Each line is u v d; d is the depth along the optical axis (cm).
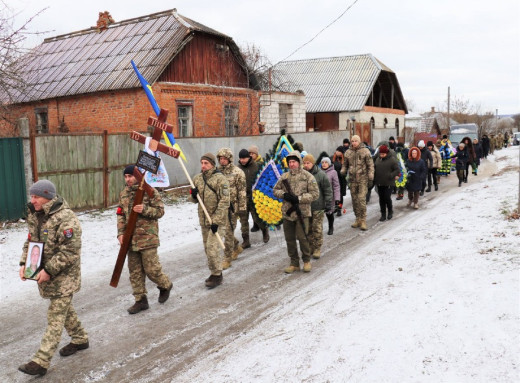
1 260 772
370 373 371
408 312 477
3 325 537
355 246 845
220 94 1945
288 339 456
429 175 1538
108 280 687
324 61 3628
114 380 411
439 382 345
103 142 1218
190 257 805
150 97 622
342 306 528
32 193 411
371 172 970
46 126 2016
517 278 528
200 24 1972
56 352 465
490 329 413
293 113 2386
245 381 386
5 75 1173
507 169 2142
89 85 1803
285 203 695
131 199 545
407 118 5250
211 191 635
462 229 836
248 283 662
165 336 495
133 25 2062
